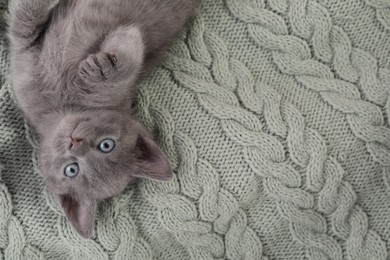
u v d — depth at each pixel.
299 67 0.49
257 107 0.48
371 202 0.50
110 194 0.48
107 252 0.48
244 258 0.51
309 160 0.48
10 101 0.49
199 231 0.49
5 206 0.48
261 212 0.50
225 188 0.48
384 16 0.49
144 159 0.48
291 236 0.51
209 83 0.48
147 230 0.49
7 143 0.48
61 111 0.47
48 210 0.48
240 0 0.49
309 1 0.49
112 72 0.43
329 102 0.48
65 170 0.47
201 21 0.49
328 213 0.50
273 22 0.48
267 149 0.47
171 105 0.48
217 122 0.48
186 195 0.48
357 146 0.48
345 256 0.51
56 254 0.49
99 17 0.46
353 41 0.49
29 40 0.46
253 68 0.49
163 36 0.48
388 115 0.48
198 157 0.48
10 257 0.49
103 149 0.46
